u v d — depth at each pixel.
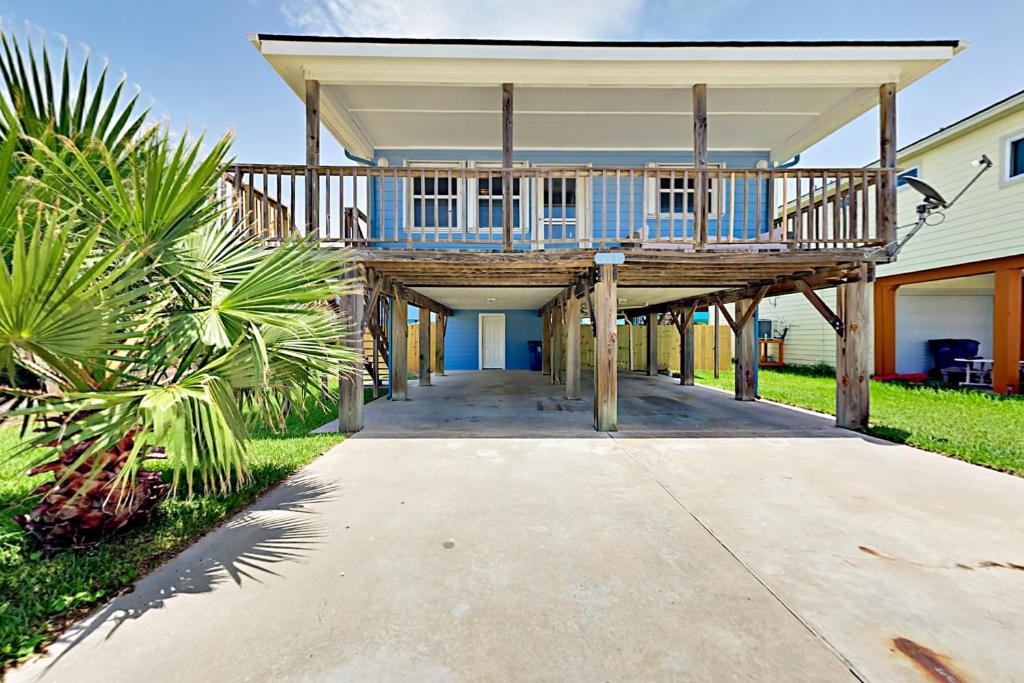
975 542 2.80
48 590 2.26
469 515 3.20
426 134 8.13
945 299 12.11
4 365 2.14
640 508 3.32
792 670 1.77
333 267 3.94
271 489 3.70
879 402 7.78
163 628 2.01
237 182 5.50
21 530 2.86
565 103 6.92
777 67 5.60
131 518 2.85
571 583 2.36
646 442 5.25
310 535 2.90
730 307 16.06
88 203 2.59
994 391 8.89
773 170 5.64
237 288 2.88
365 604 2.19
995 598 2.23
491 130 7.95
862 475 4.05
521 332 15.96
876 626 2.03
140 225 2.69
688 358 11.16
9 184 2.39
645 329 15.01
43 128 2.65
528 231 8.61
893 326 11.16
